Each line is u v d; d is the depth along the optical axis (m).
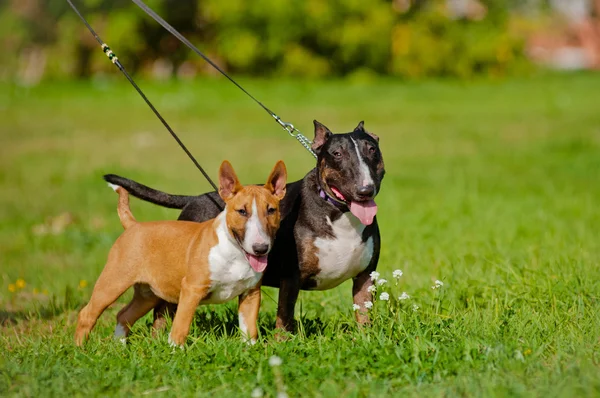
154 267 7.67
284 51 43.28
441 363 6.68
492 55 45.38
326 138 7.93
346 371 6.64
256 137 26.86
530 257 10.69
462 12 47.34
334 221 7.71
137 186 8.38
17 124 29.73
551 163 21.70
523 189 18.08
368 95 36.28
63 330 8.55
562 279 9.11
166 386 6.58
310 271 7.85
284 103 33.81
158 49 45.84
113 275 7.78
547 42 63.66
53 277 11.73
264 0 42.75
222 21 43.50
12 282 11.62
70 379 6.64
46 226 15.78
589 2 65.69
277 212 7.31
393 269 10.67
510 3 59.28
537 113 30.86
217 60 44.78
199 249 7.32
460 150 24.42
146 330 8.42
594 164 21.12
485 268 10.30
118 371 6.77
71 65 46.50
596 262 10.36
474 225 13.82
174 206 8.70
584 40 64.19
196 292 7.30
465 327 7.52
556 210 15.20
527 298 8.63
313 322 8.27
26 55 49.81
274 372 6.52
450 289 9.21
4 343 8.14
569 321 7.87
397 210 15.59
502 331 7.45
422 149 24.70
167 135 27.45
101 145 25.88
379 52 43.88
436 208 15.70
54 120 30.36
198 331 8.08
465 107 32.91
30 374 6.76
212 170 21.66
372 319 7.78
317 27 43.28
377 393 6.18
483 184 18.98
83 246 14.02
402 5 46.44
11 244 14.32
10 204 18.12
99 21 46.50
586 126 27.56
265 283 8.17
